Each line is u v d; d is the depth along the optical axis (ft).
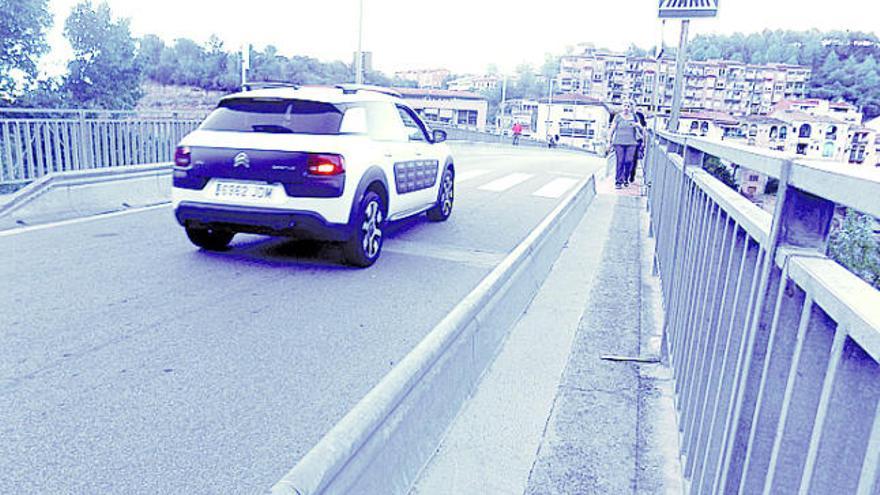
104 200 28.81
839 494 3.63
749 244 6.25
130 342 13.66
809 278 4.04
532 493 8.14
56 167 31.73
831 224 4.68
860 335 3.17
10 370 12.09
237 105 21.16
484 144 137.08
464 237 26.61
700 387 7.90
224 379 12.06
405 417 7.84
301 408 11.06
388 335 14.71
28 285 17.25
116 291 17.08
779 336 4.72
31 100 89.76
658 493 8.23
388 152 22.62
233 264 20.56
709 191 8.75
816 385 4.15
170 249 22.08
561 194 42.52
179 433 10.09
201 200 20.25
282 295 17.44
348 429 6.11
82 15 102.58
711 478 6.65
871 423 3.49
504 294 13.55
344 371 12.64
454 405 10.00
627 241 25.70
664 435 9.70
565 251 23.41
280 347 13.73
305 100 20.72
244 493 8.67
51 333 13.96
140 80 111.34
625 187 46.42
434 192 28.27
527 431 9.70
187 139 20.54
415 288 18.67
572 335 14.12
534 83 514.27
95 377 11.93
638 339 13.96
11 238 22.56
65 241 22.49
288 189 19.45
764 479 4.95
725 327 7.07
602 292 17.74
